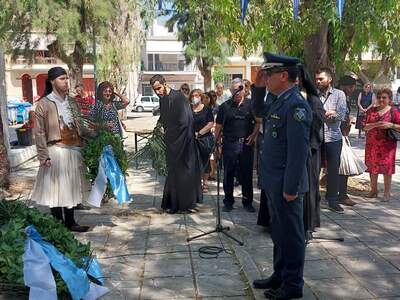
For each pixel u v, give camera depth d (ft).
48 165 16.60
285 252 11.73
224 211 20.66
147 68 157.99
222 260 14.94
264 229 17.85
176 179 20.29
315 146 16.25
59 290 11.06
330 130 19.57
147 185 26.89
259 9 21.62
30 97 142.82
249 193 20.61
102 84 22.27
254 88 13.65
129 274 13.94
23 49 62.54
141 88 155.84
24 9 52.13
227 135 20.29
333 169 19.95
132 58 71.97
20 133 40.24
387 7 20.79
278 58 11.25
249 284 13.08
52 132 16.75
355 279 13.37
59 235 12.50
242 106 19.88
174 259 15.08
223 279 13.51
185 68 158.81
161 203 22.16
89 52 63.52
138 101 126.93
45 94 17.11
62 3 56.85
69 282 11.03
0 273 10.84
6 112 32.22
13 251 10.98
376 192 23.08
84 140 17.69
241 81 19.90
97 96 22.27
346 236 17.10
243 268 14.11
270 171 11.59
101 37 64.23
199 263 14.73
